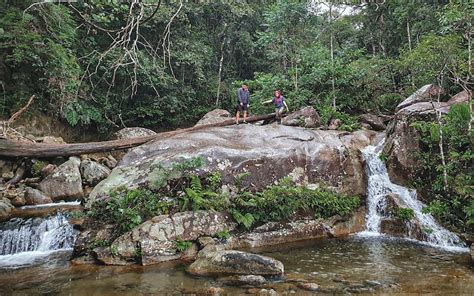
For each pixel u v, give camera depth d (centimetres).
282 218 902
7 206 977
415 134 1022
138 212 802
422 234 855
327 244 834
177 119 2025
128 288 590
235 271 643
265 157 973
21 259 770
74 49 1518
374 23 1961
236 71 2355
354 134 1207
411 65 1166
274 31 1795
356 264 691
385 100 1540
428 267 668
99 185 891
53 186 1104
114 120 1817
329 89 1614
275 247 812
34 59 1273
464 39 1238
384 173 1049
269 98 1659
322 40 1925
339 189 1008
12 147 1135
